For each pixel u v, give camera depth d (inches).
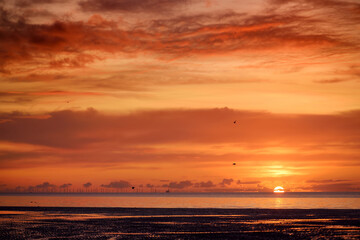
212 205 5206.7
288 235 1768.0
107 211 3393.2
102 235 1780.3
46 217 2758.4
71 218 2672.2
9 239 1668.3
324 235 1763.0
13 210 3535.9
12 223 2325.3
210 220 2488.9
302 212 3152.1
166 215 2923.2
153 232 1883.6
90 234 1815.9
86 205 5285.4
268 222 2351.1
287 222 2346.2
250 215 2883.9
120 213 3149.6
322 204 5265.8
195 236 1744.6
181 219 2571.4
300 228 2030.0
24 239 1665.8
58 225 2204.7
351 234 1792.6
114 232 1886.1
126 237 1713.8
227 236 1742.1
